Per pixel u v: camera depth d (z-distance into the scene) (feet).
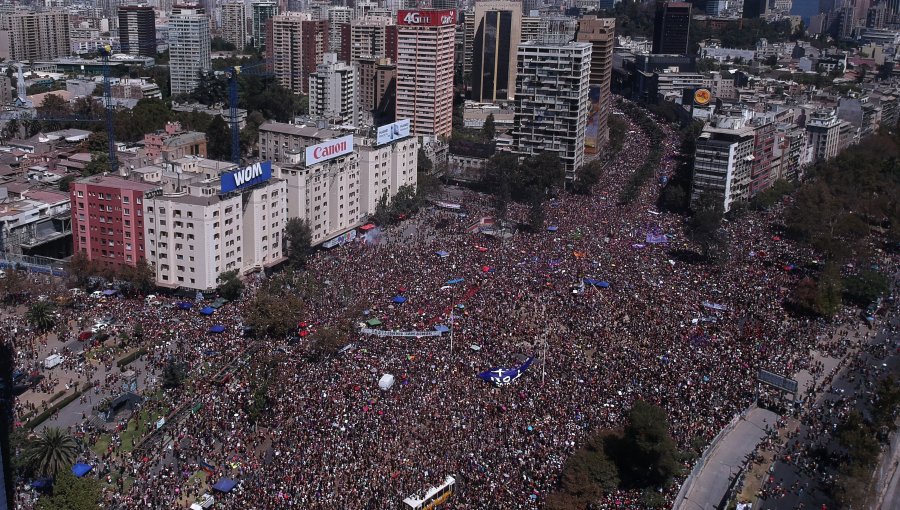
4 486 574.56
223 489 652.48
